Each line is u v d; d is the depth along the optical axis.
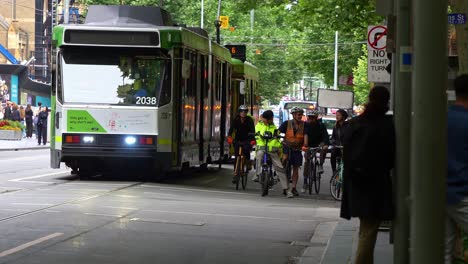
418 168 9.22
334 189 35.88
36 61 183.75
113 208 27.08
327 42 115.25
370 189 14.27
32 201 28.41
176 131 38.03
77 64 37.12
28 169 46.62
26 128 93.25
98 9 39.22
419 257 9.23
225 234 22.83
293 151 37.12
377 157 14.11
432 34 9.09
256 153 36.56
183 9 121.69
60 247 19.50
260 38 142.00
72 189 33.34
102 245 20.09
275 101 163.62
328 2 58.28
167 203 29.56
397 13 14.64
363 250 14.51
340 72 116.38
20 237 20.69
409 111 14.12
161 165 36.97
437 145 9.15
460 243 13.38
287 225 25.36
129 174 42.94
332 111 107.50
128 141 36.81
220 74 49.50
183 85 38.72
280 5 61.69
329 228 24.95
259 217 27.05
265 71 150.88
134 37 36.78
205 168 51.47
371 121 14.27
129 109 36.81
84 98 37.00
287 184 36.62
